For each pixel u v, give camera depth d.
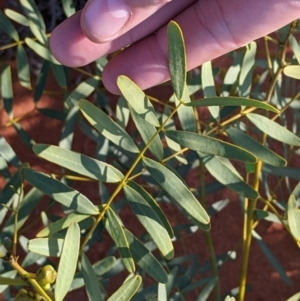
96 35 0.25
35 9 0.30
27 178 0.24
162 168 0.24
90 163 0.24
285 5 0.27
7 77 0.31
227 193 0.41
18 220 0.27
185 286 0.32
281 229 0.42
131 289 0.22
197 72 0.37
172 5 0.28
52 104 0.39
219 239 0.41
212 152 0.23
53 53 0.29
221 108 0.30
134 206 0.24
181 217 0.40
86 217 0.24
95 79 0.31
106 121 0.24
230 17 0.27
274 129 0.26
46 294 0.23
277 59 0.32
